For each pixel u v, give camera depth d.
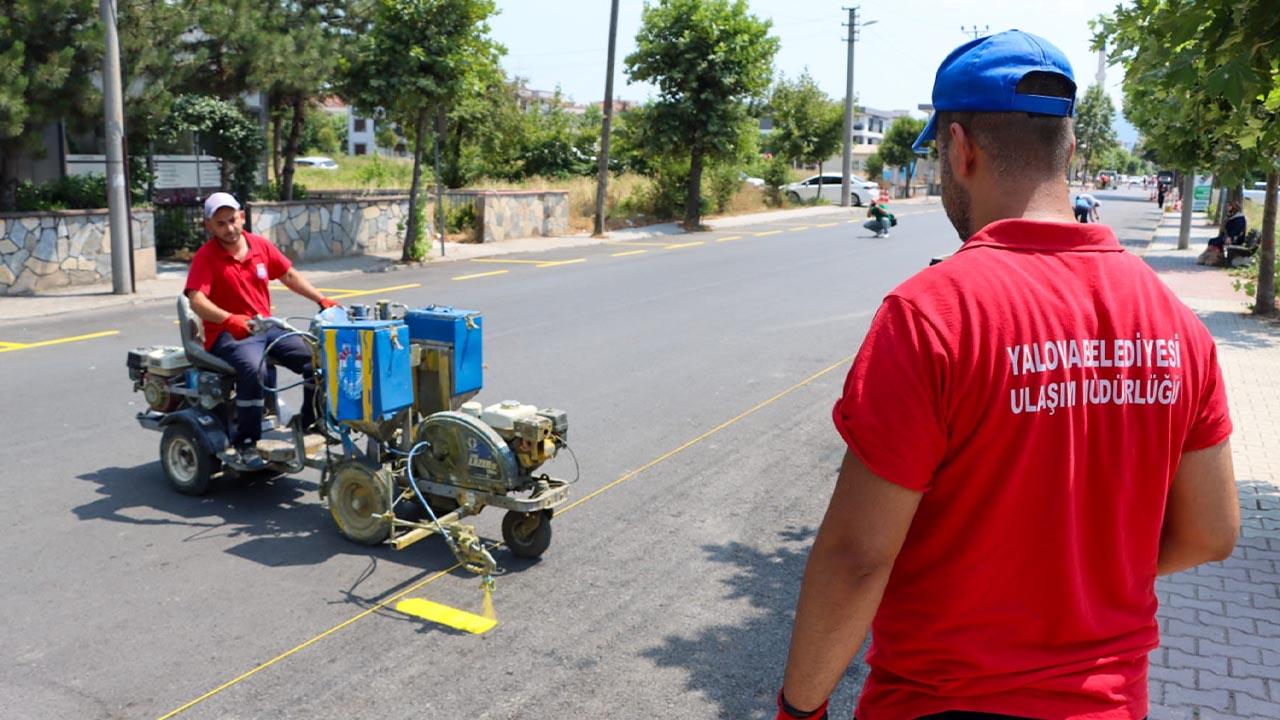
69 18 13.98
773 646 4.43
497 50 18.50
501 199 23.73
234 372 6.11
